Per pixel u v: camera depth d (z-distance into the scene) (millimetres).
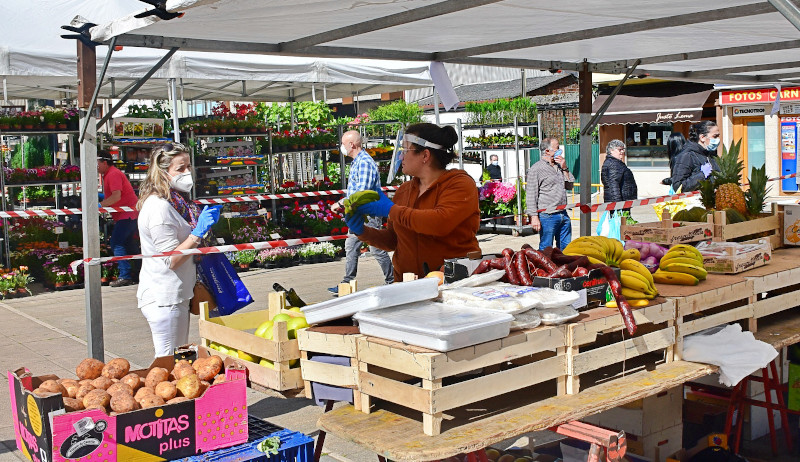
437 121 14070
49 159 20422
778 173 18891
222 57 11562
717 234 5215
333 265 13516
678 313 3826
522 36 5453
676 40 5770
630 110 20500
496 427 2984
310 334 3369
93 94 4590
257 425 3459
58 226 13023
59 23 11070
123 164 12820
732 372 3848
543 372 3242
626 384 3506
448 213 4227
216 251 4906
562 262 3715
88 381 3180
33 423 2936
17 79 14117
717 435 4738
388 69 13219
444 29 5016
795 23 2439
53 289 11742
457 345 2889
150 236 4863
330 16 4258
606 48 6133
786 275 4570
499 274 3643
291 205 14820
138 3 12469
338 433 3031
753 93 19016
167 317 4879
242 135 14305
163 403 3045
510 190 17359
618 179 10719
